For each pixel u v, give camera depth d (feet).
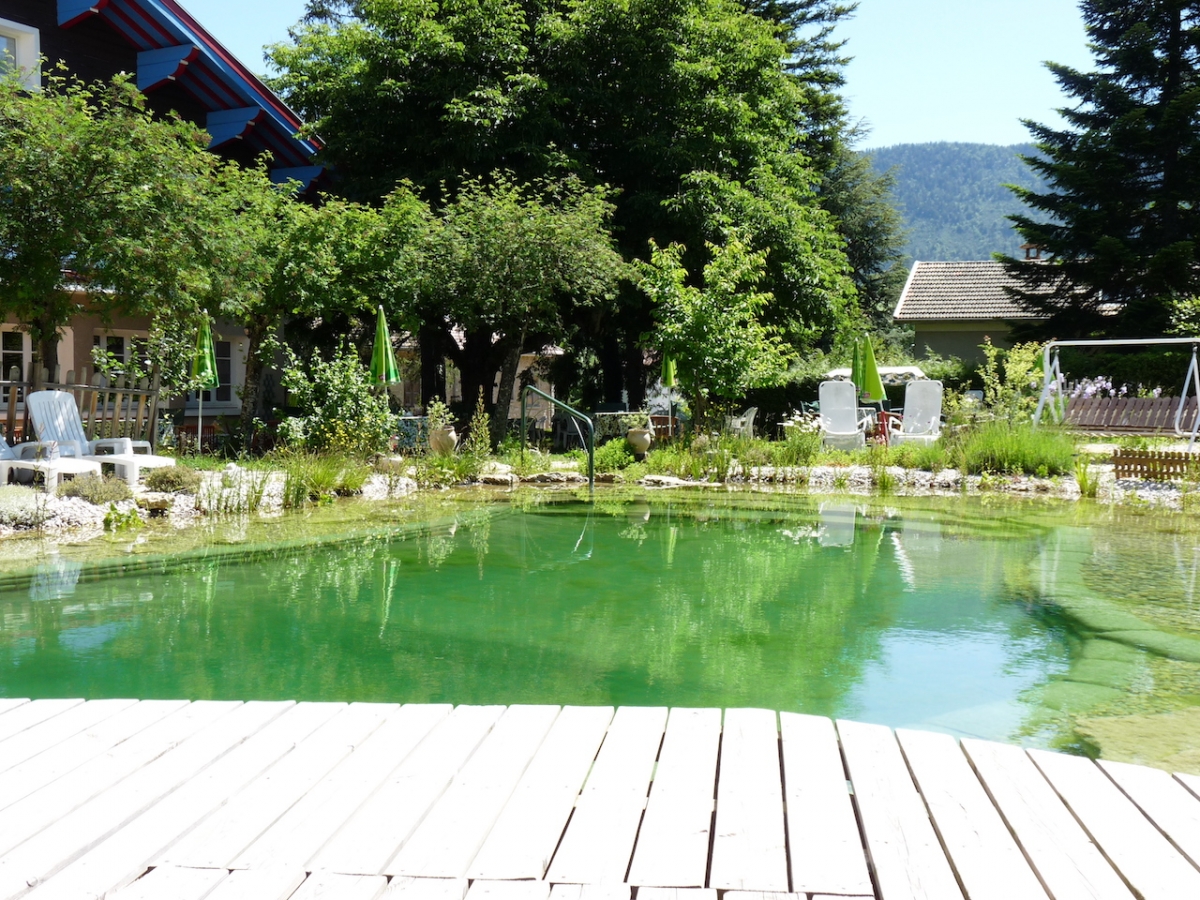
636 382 72.13
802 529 30.60
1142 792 9.38
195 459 40.83
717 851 8.20
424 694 14.33
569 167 55.88
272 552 26.13
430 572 23.70
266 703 12.00
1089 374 71.00
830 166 105.19
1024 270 83.10
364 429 43.34
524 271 49.90
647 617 19.26
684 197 56.39
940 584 22.31
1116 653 16.66
